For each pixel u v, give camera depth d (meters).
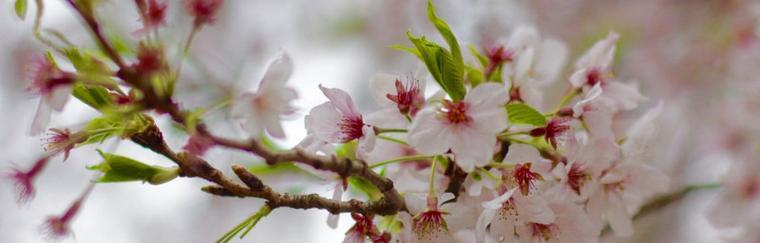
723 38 1.57
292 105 0.85
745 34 1.53
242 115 0.84
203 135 0.83
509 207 0.89
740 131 1.42
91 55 0.83
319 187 0.96
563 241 0.90
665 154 1.42
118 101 0.84
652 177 0.93
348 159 0.87
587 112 0.91
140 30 0.82
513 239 0.89
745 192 1.13
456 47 0.88
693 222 1.35
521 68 0.92
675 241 1.35
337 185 0.90
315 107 0.88
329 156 0.87
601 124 0.91
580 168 0.91
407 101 0.89
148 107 0.82
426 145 0.87
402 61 1.64
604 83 0.93
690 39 1.61
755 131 1.40
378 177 0.87
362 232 0.88
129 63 0.82
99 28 0.81
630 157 0.93
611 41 0.93
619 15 1.62
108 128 0.85
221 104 0.84
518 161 0.89
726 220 1.13
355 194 0.96
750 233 1.12
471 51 0.93
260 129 0.84
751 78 1.48
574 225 0.90
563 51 0.95
